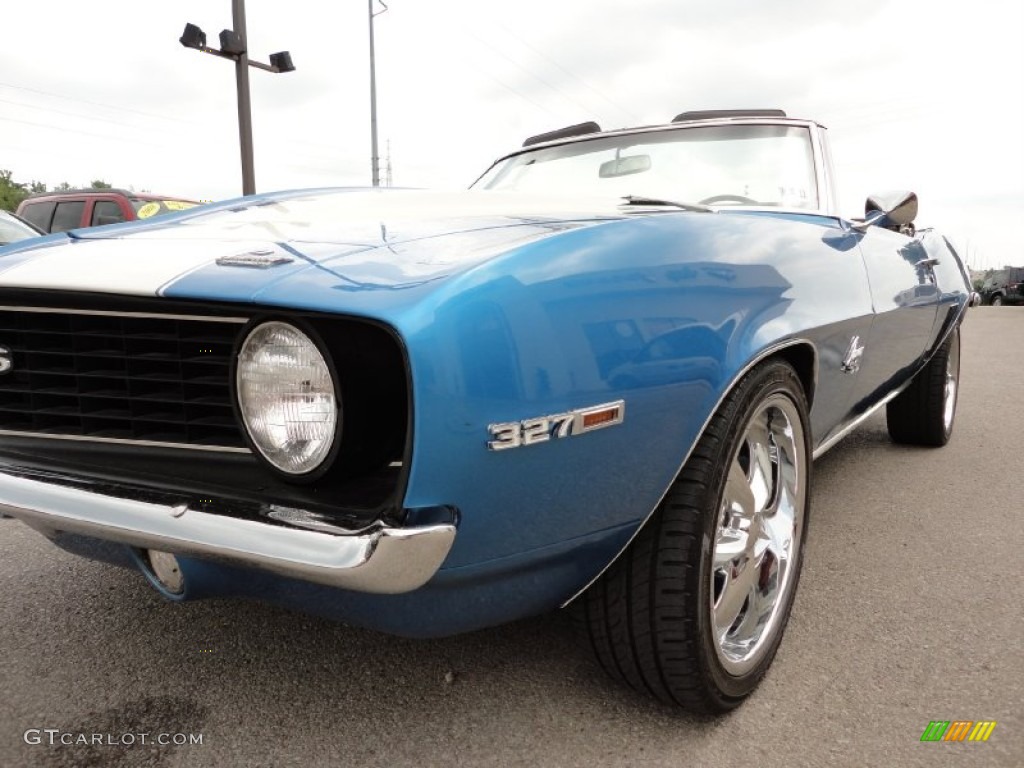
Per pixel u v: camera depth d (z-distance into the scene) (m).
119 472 1.38
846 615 2.06
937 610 2.09
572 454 1.24
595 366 1.25
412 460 1.10
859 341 2.19
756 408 1.59
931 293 2.94
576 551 1.37
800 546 1.87
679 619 1.46
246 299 1.17
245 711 1.64
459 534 1.18
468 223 1.50
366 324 1.16
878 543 2.58
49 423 1.56
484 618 1.37
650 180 2.59
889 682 1.74
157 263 1.37
